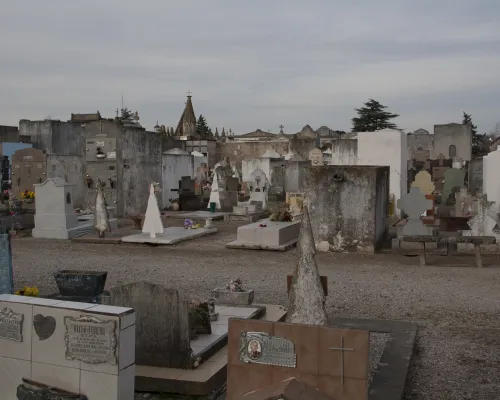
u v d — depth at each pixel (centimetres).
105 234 1986
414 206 1770
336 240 1723
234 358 577
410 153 4753
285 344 560
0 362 623
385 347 830
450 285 1280
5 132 3969
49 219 2067
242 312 977
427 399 689
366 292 1215
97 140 2728
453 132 4522
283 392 502
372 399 643
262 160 3738
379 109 7062
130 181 2798
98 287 898
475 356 834
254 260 1609
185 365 741
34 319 606
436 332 948
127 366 587
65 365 593
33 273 1408
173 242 1891
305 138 5416
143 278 1359
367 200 1688
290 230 1898
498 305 1109
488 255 1661
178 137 5859
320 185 1727
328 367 549
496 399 687
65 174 2983
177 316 740
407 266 1506
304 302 700
